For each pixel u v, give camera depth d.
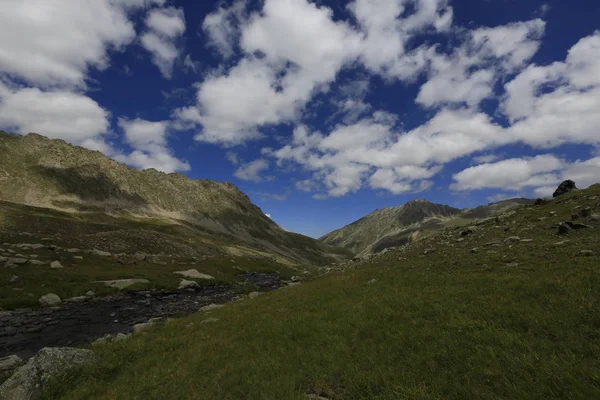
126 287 42.12
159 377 11.44
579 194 32.56
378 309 14.55
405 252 33.59
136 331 20.70
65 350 13.79
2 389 11.77
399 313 13.40
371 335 12.03
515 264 17.53
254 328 15.68
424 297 14.81
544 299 11.41
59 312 29.95
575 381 6.84
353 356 10.59
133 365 13.17
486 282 15.12
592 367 7.21
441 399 7.41
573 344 8.38
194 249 96.06
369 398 8.23
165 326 20.41
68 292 36.28
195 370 11.49
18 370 12.94
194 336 16.30
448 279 17.45
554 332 9.13
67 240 62.53
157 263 64.19
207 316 21.94
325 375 9.67
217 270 71.00
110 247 67.56
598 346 7.92
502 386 7.39
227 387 9.84
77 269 46.97
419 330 11.32
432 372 8.60
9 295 31.58
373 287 19.59
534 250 19.44
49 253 50.38
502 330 9.88
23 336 22.69
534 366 7.77
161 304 35.84
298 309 18.23
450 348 9.53
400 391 8.05
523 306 11.20
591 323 9.11
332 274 36.31
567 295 11.20
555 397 6.69
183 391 10.05
